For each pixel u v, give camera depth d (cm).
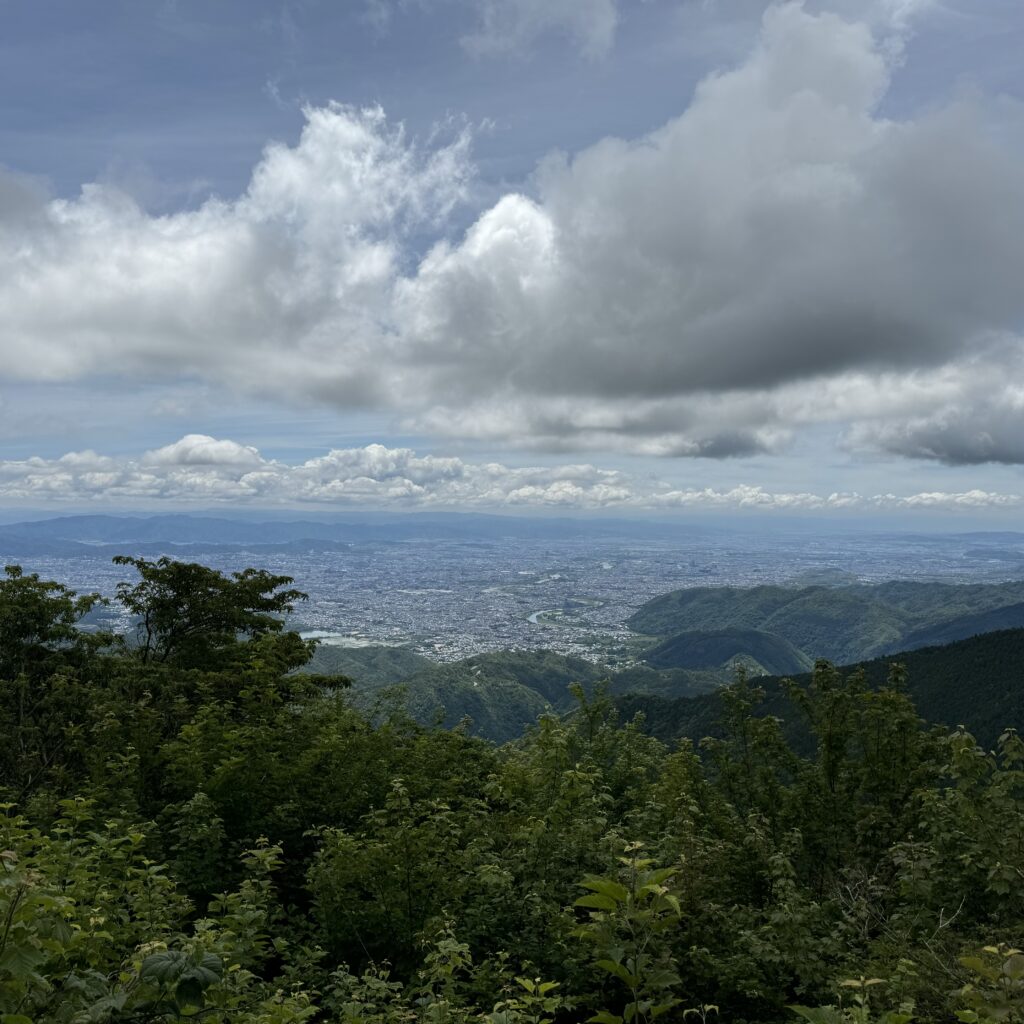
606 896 350
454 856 965
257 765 1230
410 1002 762
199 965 342
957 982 684
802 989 756
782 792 1360
